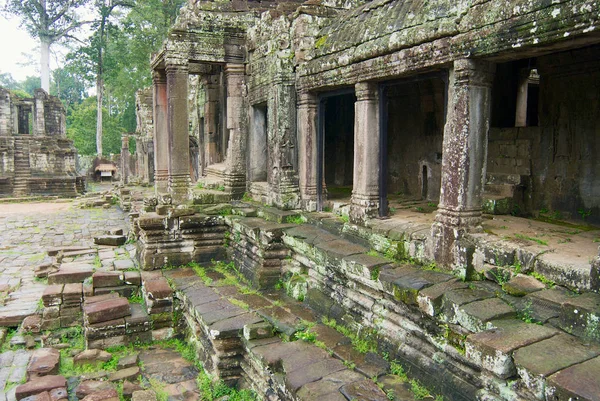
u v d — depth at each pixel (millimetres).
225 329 6508
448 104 5805
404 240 6434
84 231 18703
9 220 21500
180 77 10914
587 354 3738
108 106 54000
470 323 4539
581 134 7172
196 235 10484
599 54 6762
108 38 40469
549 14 4355
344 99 13289
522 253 4992
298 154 9594
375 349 5887
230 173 11484
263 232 8648
